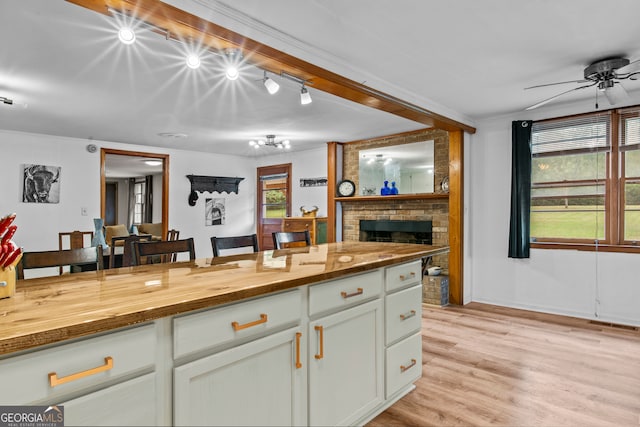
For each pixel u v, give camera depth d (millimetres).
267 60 2377
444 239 4797
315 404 1665
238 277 1536
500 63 2928
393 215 5336
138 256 1976
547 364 2793
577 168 4016
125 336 1050
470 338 3363
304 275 1584
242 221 7512
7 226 1195
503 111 4293
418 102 3686
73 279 1494
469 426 1999
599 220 3887
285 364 1533
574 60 2875
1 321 942
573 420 2051
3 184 4906
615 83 2918
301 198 6746
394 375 2193
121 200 11406
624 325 3693
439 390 2398
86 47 2502
